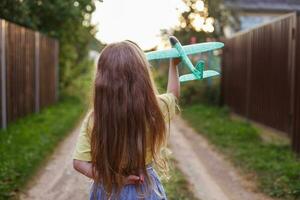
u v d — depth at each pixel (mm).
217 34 18609
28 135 9727
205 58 17844
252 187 6836
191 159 8891
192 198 6242
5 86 10414
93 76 2473
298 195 6227
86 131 2461
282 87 10172
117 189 2416
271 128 10992
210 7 18562
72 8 16547
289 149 9008
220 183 7172
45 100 15594
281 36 10273
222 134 11133
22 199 6109
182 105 17438
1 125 10078
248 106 13031
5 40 10453
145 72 2426
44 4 15680
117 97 2373
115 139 2363
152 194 2465
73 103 18297
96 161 2400
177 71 2689
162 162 2533
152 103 2410
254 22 22875
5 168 6957
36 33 13922
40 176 7262
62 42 19250
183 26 18672
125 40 2525
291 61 9586
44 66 15367
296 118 8672
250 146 9492
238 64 14281
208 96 17594
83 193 6496
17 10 12281
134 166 2398
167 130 2504
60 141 10164
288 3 23250
